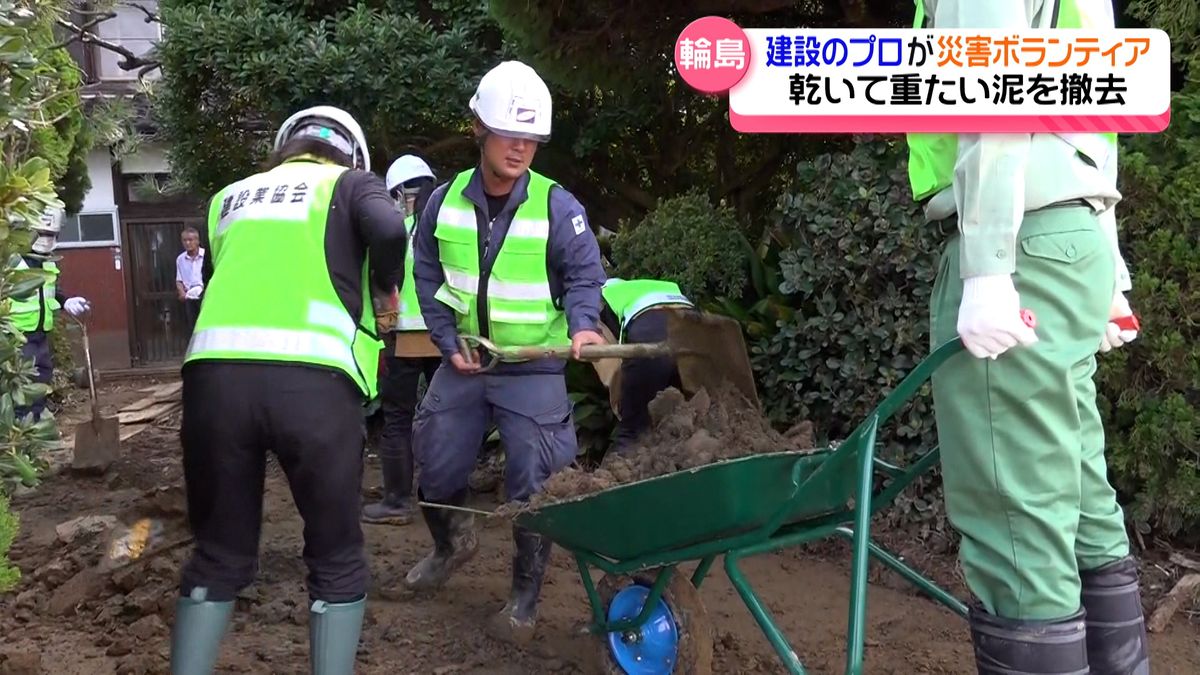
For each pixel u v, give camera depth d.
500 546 5.12
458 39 7.75
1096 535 2.82
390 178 5.80
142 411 9.91
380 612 4.12
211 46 7.64
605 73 6.77
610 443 5.95
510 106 3.56
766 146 8.61
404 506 5.57
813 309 5.33
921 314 4.71
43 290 7.02
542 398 3.83
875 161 4.89
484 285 3.75
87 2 6.31
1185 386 4.27
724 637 3.85
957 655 3.79
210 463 2.96
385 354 5.46
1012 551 2.45
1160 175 4.20
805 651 3.82
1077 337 2.42
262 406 2.92
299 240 3.04
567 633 3.94
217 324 2.99
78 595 4.14
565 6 6.18
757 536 2.92
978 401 2.44
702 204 6.15
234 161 8.59
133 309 15.16
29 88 2.85
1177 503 4.29
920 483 4.83
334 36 7.87
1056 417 2.42
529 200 3.74
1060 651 2.41
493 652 3.76
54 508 6.01
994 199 2.29
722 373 4.17
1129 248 4.37
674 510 2.85
